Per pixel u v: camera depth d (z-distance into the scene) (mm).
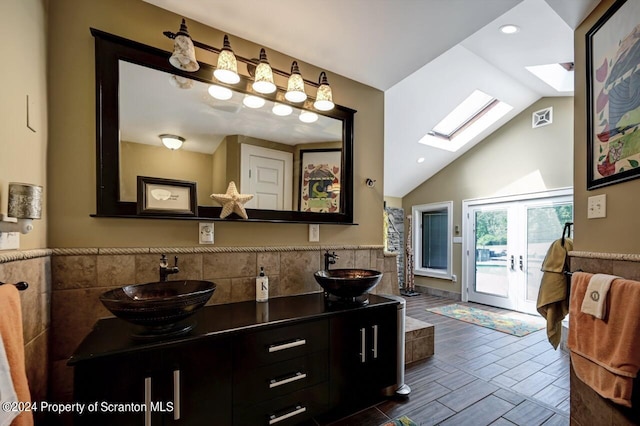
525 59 3051
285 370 1510
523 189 4398
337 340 1700
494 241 4773
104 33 1512
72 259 1453
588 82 1613
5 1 1075
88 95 1520
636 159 1263
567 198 3947
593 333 1309
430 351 2744
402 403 1930
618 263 1350
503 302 4621
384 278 2619
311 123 2238
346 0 1593
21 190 1037
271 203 2057
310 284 2203
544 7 2133
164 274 1595
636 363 1098
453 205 5371
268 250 2023
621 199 1363
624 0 1351
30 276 1212
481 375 2357
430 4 1621
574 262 1656
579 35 1711
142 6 1649
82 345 1161
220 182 1854
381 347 1891
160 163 1667
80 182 1493
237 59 1832
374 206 2594
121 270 1559
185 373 1242
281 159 2104
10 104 1106
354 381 1763
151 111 1652
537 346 3025
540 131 4238
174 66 1630
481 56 3072
